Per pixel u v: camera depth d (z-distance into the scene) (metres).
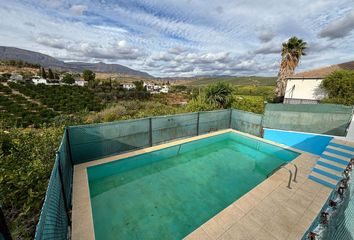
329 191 5.39
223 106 13.38
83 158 6.73
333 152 7.17
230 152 9.30
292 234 3.88
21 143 5.31
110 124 7.16
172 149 8.93
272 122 10.06
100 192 5.68
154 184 6.22
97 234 4.11
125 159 7.41
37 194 3.34
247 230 3.95
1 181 3.23
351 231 2.19
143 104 25.69
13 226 2.86
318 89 16.09
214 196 5.66
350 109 7.86
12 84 55.31
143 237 4.09
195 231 3.89
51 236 2.30
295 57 16.62
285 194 5.23
